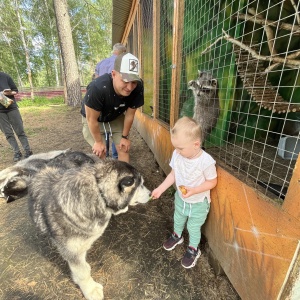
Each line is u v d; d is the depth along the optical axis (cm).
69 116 1091
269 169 174
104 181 158
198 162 164
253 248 125
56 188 167
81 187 155
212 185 166
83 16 2561
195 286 174
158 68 358
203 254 204
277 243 103
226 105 248
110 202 161
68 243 158
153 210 274
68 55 1402
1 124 439
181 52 246
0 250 216
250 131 272
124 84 212
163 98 352
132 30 687
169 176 197
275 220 104
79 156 264
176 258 201
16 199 298
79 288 177
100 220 161
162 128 323
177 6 231
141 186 183
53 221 159
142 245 219
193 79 270
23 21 2377
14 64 2708
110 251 212
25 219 262
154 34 346
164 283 178
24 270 194
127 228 244
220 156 204
